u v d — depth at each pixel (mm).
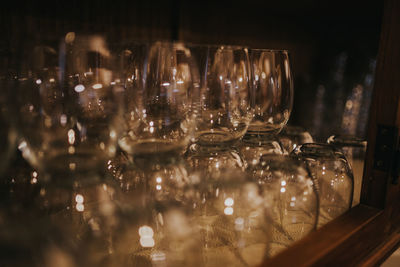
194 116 442
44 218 297
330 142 620
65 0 888
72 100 371
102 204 349
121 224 338
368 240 422
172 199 370
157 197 369
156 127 422
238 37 1337
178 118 431
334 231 378
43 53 349
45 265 275
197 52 456
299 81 1587
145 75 420
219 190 373
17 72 352
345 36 1581
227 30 1289
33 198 337
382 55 460
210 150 432
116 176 409
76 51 366
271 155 416
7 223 279
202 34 1210
